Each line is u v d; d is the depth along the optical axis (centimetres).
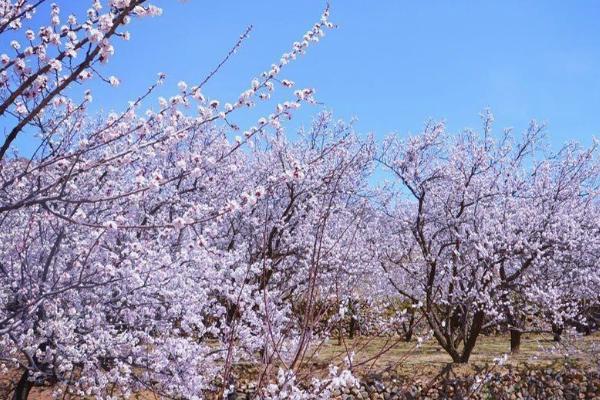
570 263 1496
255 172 1576
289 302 994
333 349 1073
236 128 522
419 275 1600
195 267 805
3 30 395
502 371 1291
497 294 1391
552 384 1277
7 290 732
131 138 571
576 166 1627
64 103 457
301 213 1383
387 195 1831
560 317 1361
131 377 720
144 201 1006
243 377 916
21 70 377
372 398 1005
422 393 1099
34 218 696
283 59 532
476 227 1491
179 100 498
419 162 1677
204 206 495
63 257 782
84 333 732
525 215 1469
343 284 1273
